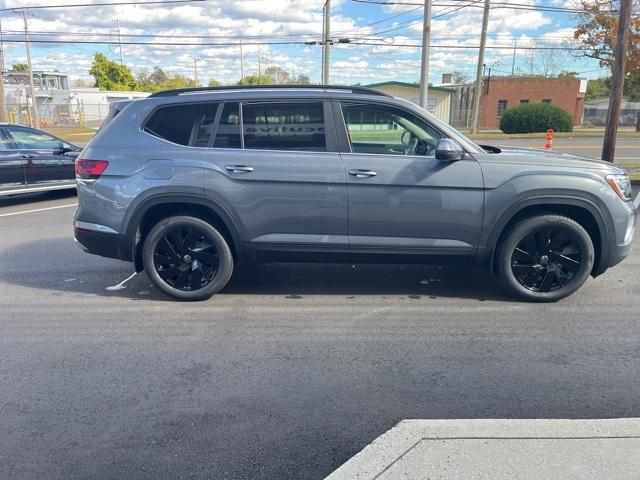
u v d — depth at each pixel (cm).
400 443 275
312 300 504
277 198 466
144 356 389
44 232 800
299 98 472
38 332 432
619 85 1211
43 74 6544
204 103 480
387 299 504
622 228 471
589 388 341
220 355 390
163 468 267
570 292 484
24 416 312
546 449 269
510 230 471
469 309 477
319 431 297
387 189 458
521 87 4872
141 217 479
